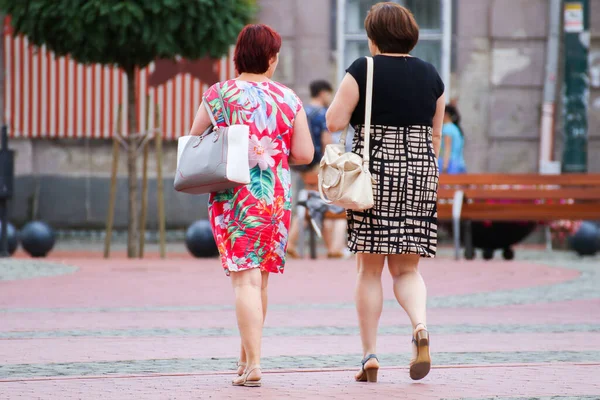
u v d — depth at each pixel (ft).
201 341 63.52
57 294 91.30
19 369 51.88
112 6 121.60
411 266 49.37
